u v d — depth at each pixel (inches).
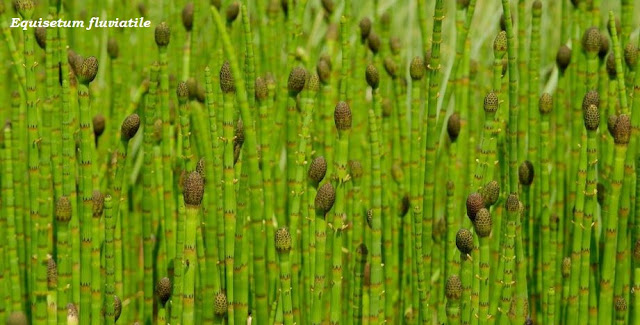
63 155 41.6
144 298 48.2
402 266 48.6
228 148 41.1
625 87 48.3
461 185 54.4
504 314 42.8
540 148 45.9
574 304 44.4
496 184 42.1
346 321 47.1
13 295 44.1
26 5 42.4
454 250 45.3
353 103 52.5
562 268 45.6
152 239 48.2
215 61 54.2
